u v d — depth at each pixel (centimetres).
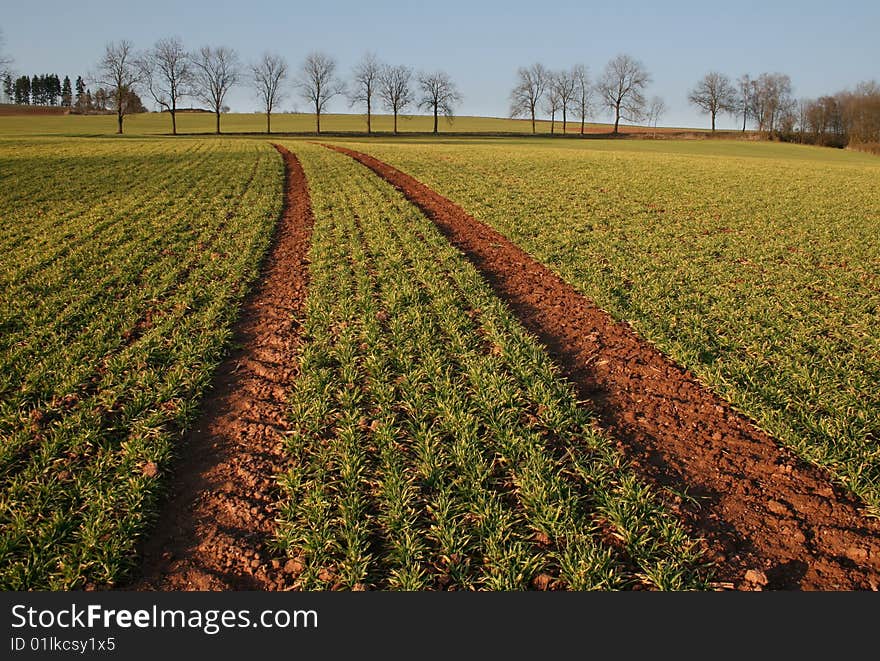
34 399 760
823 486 603
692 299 1176
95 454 643
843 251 1634
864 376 828
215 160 3856
